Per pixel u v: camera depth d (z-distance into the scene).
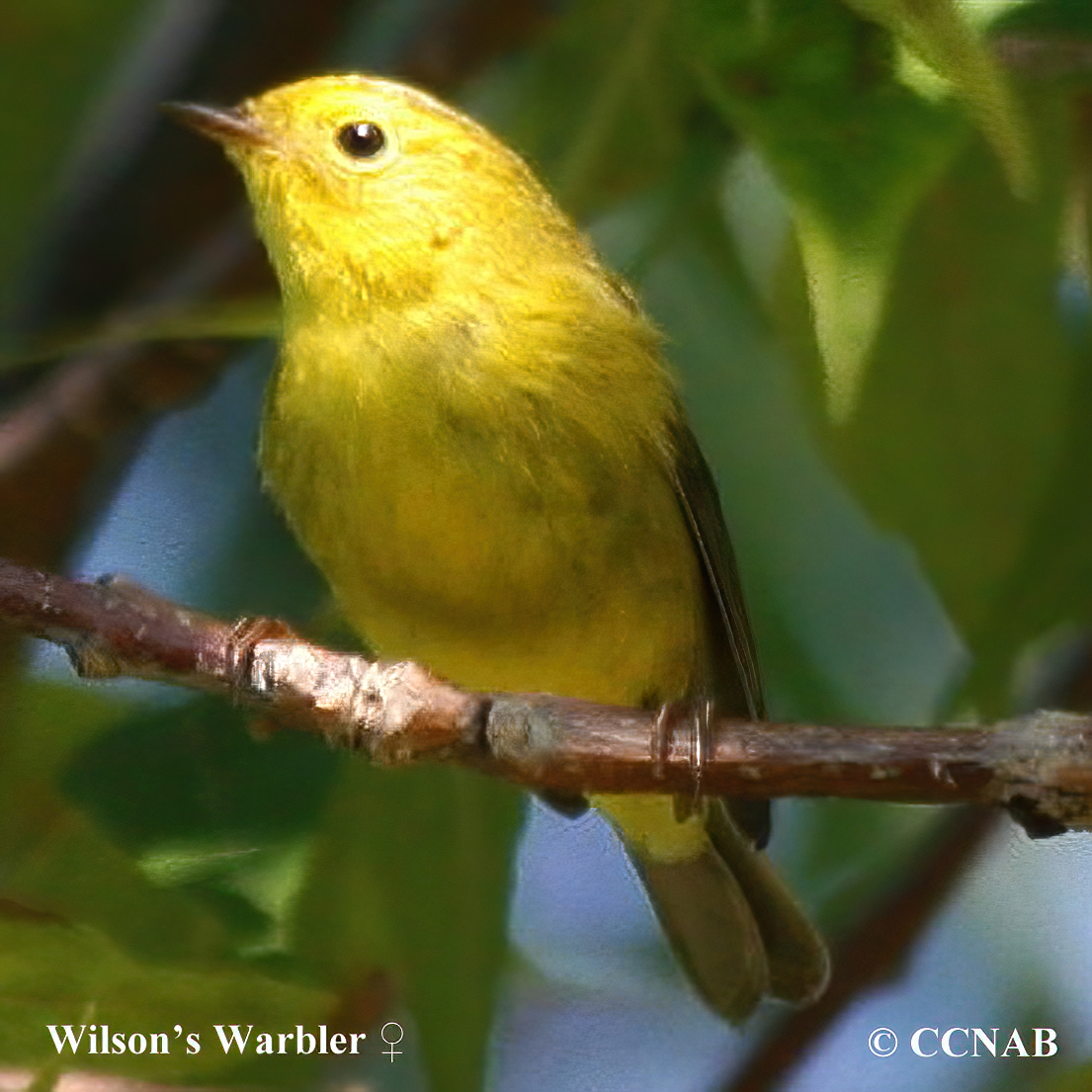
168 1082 2.53
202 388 2.58
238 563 2.58
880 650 2.61
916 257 2.57
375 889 2.56
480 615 2.57
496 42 2.58
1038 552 2.58
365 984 2.55
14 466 2.57
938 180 2.56
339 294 2.57
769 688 2.60
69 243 2.58
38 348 2.55
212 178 2.59
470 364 2.56
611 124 2.56
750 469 2.60
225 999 2.53
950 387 2.58
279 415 2.57
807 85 2.53
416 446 2.56
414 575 2.57
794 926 2.60
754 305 2.59
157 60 2.59
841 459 2.58
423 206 2.57
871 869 2.60
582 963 2.61
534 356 2.57
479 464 2.56
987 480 2.58
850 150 2.52
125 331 2.55
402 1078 2.57
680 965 2.60
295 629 2.58
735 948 2.60
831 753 2.52
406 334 2.57
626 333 2.57
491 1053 2.56
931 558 2.58
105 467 2.58
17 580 2.53
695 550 2.58
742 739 2.52
